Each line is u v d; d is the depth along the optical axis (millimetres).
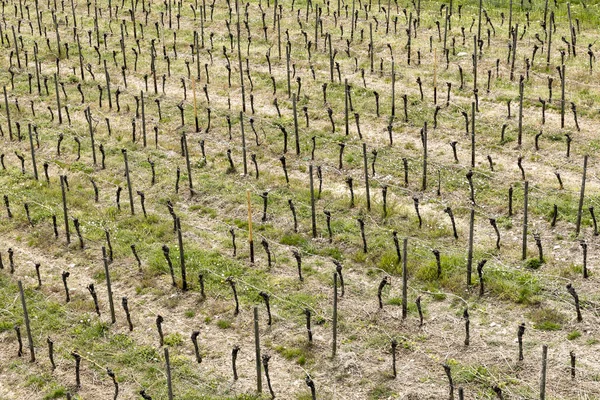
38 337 18578
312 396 16016
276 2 36688
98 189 24578
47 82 32438
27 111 29906
